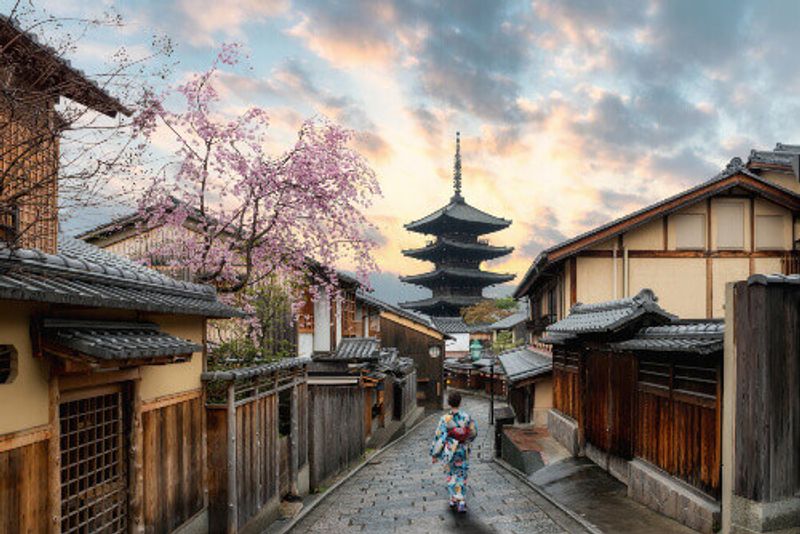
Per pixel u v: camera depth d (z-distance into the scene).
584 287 16.88
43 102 5.10
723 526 6.48
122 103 5.58
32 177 5.48
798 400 6.09
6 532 3.84
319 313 15.99
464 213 64.38
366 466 15.24
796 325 6.14
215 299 7.77
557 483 11.07
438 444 9.27
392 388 24.88
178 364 6.66
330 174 11.84
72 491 4.88
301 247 12.55
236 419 7.67
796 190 19.39
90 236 13.28
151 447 5.93
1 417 3.84
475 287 66.75
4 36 4.79
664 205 16.50
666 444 8.38
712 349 6.57
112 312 5.34
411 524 8.52
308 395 11.57
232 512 7.30
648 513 8.22
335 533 8.30
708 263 16.84
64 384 4.57
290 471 10.30
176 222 11.47
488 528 8.19
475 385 43.16
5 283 3.52
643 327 9.44
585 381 12.82
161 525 6.08
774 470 5.95
